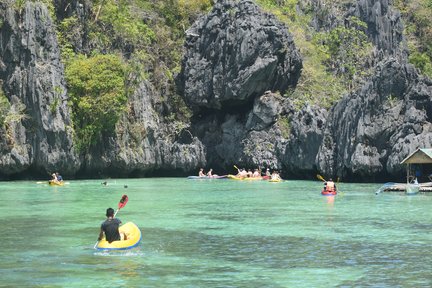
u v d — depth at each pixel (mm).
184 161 94750
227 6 93438
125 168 89625
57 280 22406
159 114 97750
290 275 23109
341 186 69688
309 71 97625
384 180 75250
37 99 80500
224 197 55469
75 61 86625
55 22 90438
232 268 24297
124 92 87250
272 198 54625
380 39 108312
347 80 100188
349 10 110875
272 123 91438
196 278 22688
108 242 28062
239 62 90750
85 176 88062
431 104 71750
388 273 23406
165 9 106688
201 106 96250
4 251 27719
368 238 31250
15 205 47688
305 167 82438
